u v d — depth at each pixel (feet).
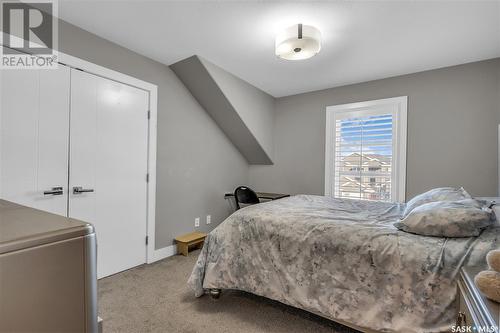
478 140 8.51
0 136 5.68
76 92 6.94
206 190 11.25
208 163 11.32
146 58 8.68
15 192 5.90
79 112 7.00
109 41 7.63
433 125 9.26
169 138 9.54
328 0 5.69
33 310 1.53
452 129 8.93
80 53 6.97
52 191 6.48
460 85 8.81
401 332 4.11
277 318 5.75
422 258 4.15
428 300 3.98
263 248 5.74
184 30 7.07
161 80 9.20
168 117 9.48
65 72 6.70
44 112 6.33
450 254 4.03
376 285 4.44
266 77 10.45
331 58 8.59
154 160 8.99
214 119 11.55
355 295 4.60
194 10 6.15
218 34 7.25
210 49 8.14
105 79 7.58
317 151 11.91
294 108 12.60
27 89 6.06
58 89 6.58
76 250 1.75
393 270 4.32
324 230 5.22
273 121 13.10
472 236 4.34
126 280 7.50
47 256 1.59
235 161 12.91
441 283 3.93
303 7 5.96
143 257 8.75
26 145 6.06
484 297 2.68
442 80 9.12
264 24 6.72
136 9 6.14
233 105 10.36
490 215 4.47
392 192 9.94
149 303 6.28
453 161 8.91
